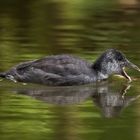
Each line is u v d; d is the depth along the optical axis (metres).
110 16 27.25
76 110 14.34
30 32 23.31
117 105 14.91
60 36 22.58
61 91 16.27
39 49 20.22
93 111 14.33
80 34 22.97
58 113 14.08
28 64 17.00
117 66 17.73
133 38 22.33
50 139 12.30
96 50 20.28
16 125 13.16
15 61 18.50
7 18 26.55
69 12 28.27
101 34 23.05
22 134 12.59
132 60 18.98
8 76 16.73
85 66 17.36
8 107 14.48
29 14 27.61
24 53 19.56
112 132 12.70
